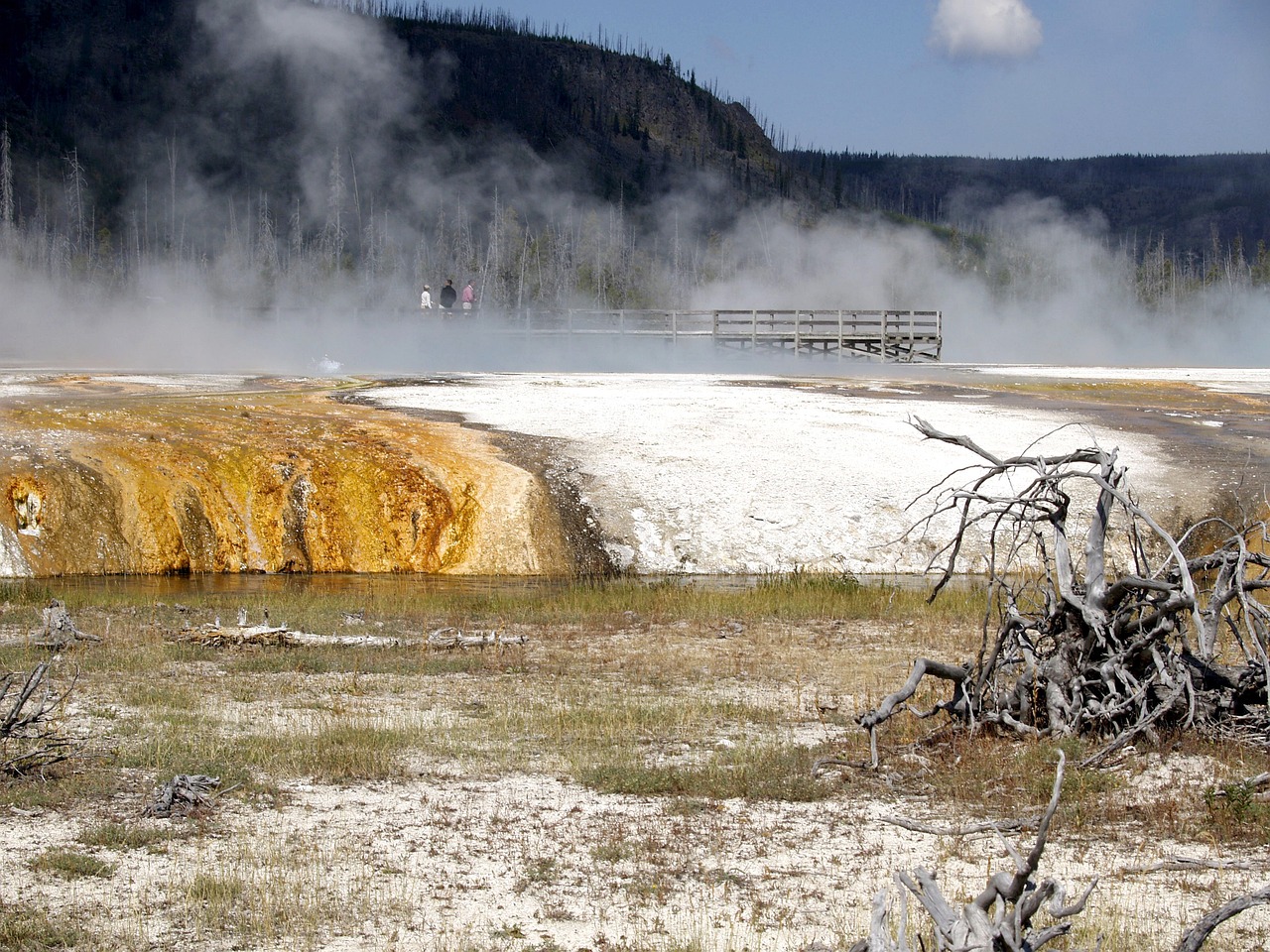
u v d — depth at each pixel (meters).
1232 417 28.47
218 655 13.06
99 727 10.02
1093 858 7.55
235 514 20.55
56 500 19.61
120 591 17.56
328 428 23.72
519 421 25.59
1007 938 4.68
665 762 9.45
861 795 8.76
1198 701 9.83
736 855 7.56
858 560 20.12
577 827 8.01
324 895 6.81
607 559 20.31
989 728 10.02
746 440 24.44
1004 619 10.00
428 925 6.47
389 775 9.01
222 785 8.64
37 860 7.21
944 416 27.09
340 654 13.19
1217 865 7.36
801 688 12.01
